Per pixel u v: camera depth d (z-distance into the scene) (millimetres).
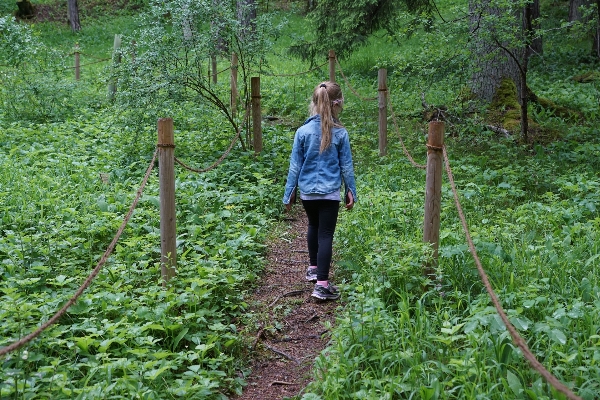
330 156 5059
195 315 4262
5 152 9000
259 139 8867
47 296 4500
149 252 5457
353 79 15523
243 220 6590
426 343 3842
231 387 3934
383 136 9156
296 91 14086
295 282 5555
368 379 3512
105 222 6082
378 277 4672
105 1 31672
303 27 24516
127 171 8047
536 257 4902
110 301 4547
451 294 4484
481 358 3566
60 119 11469
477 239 5332
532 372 3473
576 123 10961
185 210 6594
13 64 11469
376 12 14484
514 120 10328
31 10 29188
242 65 9023
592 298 4301
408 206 6617
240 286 5344
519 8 8633
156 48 8516
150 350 4062
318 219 5309
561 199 7312
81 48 24172
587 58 17547
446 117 10820
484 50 10320
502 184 7242
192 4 8383
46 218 6266
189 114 10758
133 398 3504
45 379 3473
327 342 4484
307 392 3703
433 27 8898
